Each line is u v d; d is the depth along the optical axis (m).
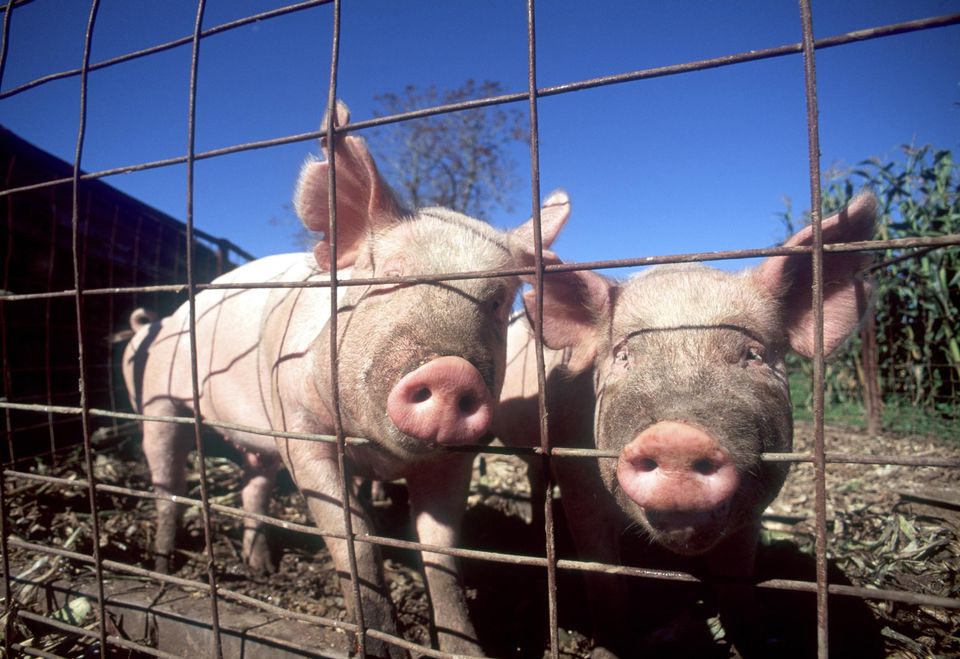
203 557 1.50
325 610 1.20
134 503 1.75
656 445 0.69
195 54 0.73
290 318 1.22
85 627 1.08
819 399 0.49
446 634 1.02
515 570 1.45
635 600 1.25
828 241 0.85
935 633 1.00
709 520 0.73
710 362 0.85
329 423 1.08
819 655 0.50
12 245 2.02
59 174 2.22
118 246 2.55
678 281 0.99
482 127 7.33
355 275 1.06
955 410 2.69
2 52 0.90
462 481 1.12
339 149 1.02
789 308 0.97
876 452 2.36
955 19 0.43
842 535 1.45
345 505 0.70
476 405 0.86
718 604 1.07
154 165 0.77
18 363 2.04
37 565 1.23
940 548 1.27
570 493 1.12
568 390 1.18
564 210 1.19
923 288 3.00
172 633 1.03
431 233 1.03
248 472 1.64
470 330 0.91
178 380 1.58
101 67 0.81
